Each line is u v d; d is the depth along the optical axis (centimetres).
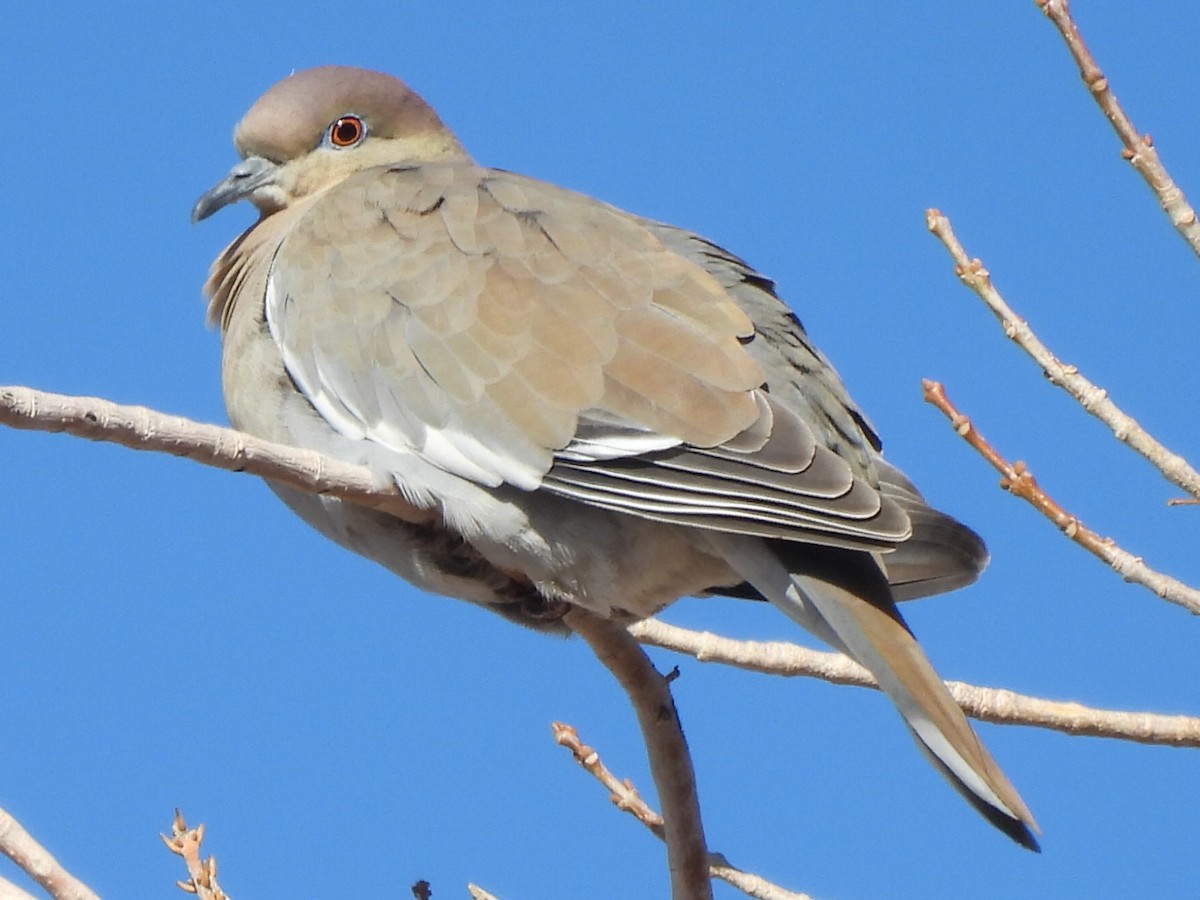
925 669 904
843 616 927
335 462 954
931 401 964
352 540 1095
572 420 996
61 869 802
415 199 1127
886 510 944
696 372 991
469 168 1174
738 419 969
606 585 1027
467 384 1030
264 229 1271
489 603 1113
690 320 1020
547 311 1035
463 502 1022
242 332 1138
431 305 1059
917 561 1081
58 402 795
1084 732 1003
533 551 1022
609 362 1005
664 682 1053
